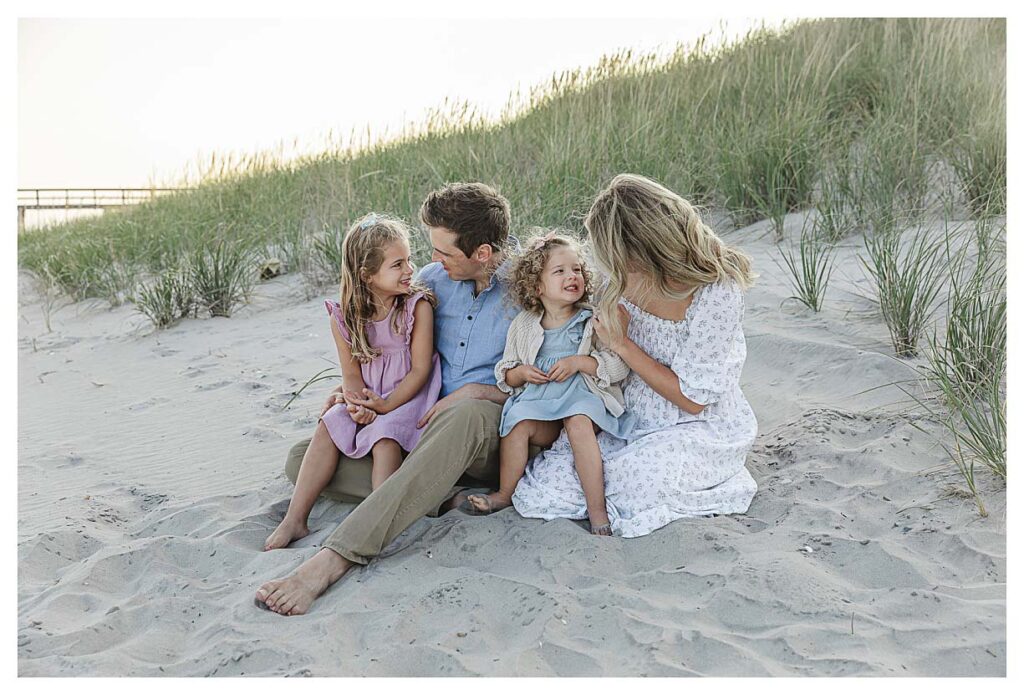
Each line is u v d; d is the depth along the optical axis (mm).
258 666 2369
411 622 2514
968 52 6844
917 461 3197
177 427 4371
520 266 3225
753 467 3328
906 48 7488
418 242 5992
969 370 3471
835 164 6055
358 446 3217
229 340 5898
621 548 2857
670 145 6824
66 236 11539
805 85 7086
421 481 2896
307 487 3195
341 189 8281
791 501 3047
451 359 3408
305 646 2426
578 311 3254
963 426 3338
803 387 3881
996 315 3516
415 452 2953
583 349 3189
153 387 5078
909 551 2705
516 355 3254
